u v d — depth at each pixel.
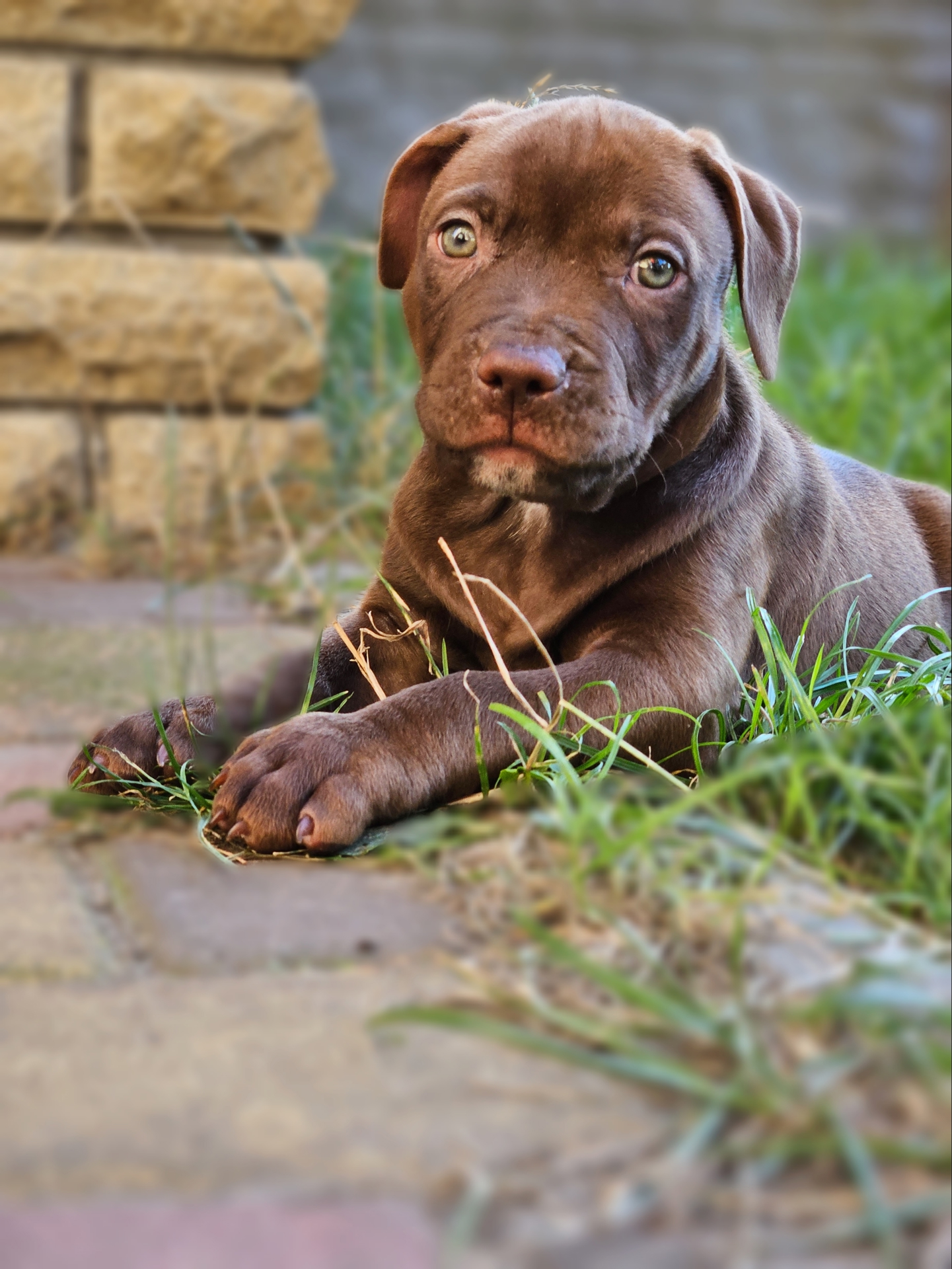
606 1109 0.46
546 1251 0.41
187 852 0.60
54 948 0.53
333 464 1.13
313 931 0.54
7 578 1.02
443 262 0.67
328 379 1.16
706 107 2.80
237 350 1.10
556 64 2.71
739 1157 0.44
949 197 2.83
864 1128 0.45
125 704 0.78
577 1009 0.50
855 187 2.87
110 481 1.10
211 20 1.07
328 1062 0.47
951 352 1.44
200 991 0.50
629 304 0.66
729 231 0.70
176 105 1.07
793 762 0.56
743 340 0.83
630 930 0.52
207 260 1.09
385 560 0.75
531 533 0.70
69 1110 0.45
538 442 0.63
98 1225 0.42
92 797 0.64
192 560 1.07
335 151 2.61
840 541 0.79
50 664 0.83
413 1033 0.49
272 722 0.73
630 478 0.68
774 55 2.82
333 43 1.10
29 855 0.59
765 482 0.73
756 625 0.68
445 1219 0.42
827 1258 0.42
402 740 0.62
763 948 0.52
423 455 0.73
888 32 2.85
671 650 0.67
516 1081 0.47
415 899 0.56
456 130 0.71
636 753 0.62
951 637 0.86
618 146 0.67
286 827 0.60
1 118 1.05
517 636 0.70
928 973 0.51
